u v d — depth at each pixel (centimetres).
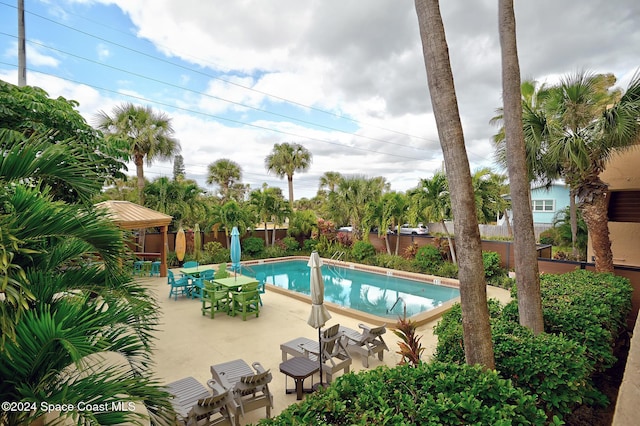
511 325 411
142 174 1555
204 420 358
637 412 143
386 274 1445
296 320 762
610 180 827
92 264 271
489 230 2211
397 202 1561
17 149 236
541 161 750
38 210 214
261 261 1736
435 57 319
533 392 306
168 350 584
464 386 245
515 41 471
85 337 205
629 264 895
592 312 451
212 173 2911
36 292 231
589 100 659
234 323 739
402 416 202
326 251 1875
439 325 473
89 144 527
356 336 574
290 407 219
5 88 457
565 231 1625
